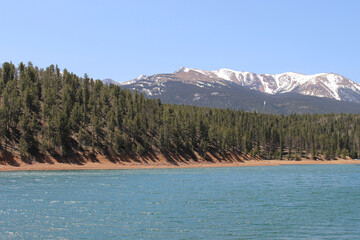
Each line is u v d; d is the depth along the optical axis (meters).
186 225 39.91
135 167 135.75
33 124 126.50
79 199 55.62
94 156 134.75
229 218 43.31
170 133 159.25
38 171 111.19
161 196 59.47
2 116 123.50
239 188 71.12
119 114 157.75
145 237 35.31
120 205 51.03
